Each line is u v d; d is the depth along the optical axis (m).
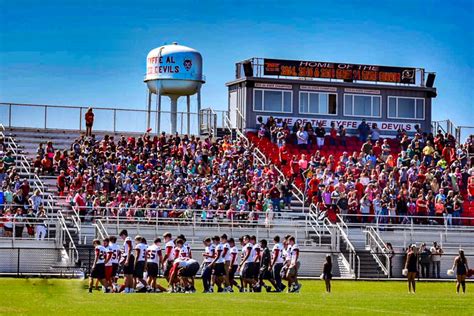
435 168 61.56
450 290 40.84
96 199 51.03
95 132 64.69
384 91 72.06
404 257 50.84
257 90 69.44
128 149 57.84
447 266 52.25
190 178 56.12
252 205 55.12
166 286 38.72
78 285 36.91
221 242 36.16
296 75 70.25
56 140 62.22
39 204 49.00
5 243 46.53
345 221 56.16
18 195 49.44
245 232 52.31
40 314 26.02
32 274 43.44
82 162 55.41
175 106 70.56
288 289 36.66
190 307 28.02
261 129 66.25
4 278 41.19
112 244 35.06
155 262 35.44
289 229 53.22
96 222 48.84
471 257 53.25
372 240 52.66
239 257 48.94
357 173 60.28
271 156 63.88
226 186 56.06
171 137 60.78
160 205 52.78
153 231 50.50
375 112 71.88
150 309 27.39
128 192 53.62
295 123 67.38
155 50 69.94
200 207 54.19
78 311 26.80
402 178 60.31
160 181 55.16
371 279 48.41
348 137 68.56
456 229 56.28
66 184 53.81
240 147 62.06
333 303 29.72
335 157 65.75
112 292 34.81
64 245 47.06
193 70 69.44
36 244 47.09
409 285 38.56
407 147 65.75
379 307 28.59
